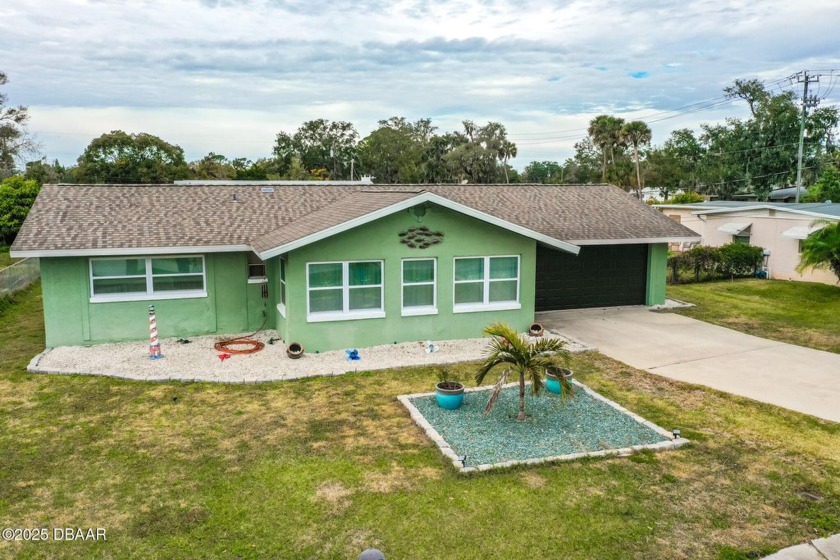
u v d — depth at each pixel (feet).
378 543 22.63
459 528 23.63
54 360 45.47
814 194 137.69
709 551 22.29
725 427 33.96
